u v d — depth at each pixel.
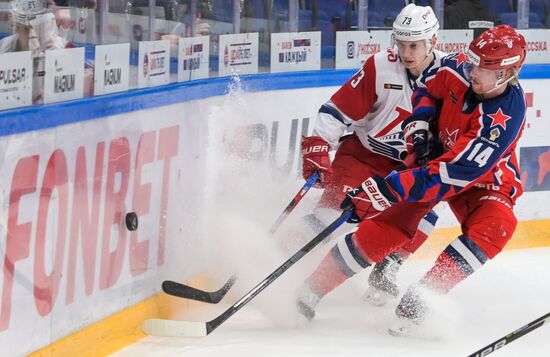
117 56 6.77
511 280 8.84
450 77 7.02
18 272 5.66
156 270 7.23
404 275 8.88
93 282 6.44
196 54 7.97
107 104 6.48
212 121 7.99
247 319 7.31
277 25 9.06
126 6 7.02
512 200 7.17
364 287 8.26
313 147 7.80
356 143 8.17
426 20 7.31
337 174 8.05
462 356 6.55
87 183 6.31
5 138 5.45
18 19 6.11
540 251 10.12
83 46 6.54
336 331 7.06
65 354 6.17
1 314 5.54
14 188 5.57
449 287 6.97
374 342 6.81
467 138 6.73
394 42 8.23
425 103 7.27
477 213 7.05
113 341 6.63
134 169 6.89
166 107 7.28
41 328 5.92
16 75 5.71
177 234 7.50
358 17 9.76
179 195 7.52
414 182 6.73
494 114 6.65
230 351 6.54
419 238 7.79
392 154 8.00
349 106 7.81
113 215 6.65
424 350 6.65
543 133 10.46
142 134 6.96
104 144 6.49
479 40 6.50
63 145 6.02
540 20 10.50
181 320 7.33
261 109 8.77
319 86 9.45
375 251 6.99
